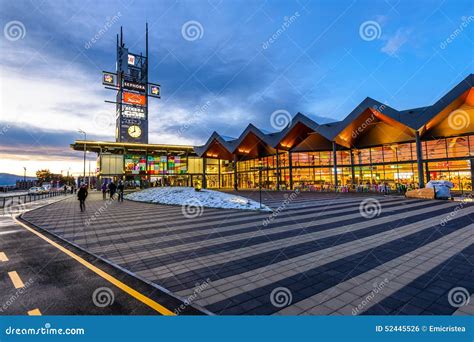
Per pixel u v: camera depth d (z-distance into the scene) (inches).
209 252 251.6
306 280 178.7
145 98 4047.7
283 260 223.3
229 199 711.7
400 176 1302.9
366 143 1400.1
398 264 207.9
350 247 261.3
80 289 168.2
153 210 631.2
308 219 440.8
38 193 1643.7
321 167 1584.6
